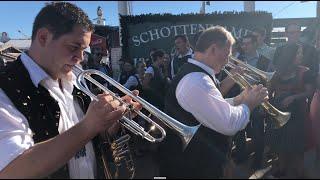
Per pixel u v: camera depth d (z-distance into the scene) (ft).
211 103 7.20
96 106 4.90
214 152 7.03
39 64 5.25
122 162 5.65
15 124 4.87
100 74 6.41
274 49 14.08
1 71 5.27
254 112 9.87
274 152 7.69
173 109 7.60
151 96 13.85
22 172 4.59
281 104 11.30
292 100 11.27
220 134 7.34
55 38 5.13
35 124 5.07
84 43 5.28
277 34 17.25
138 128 6.35
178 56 15.31
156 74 14.37
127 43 15.40
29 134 4.97
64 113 5.47
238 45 14.38
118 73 14.16
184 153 6.68
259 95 7.98
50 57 5.20
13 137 4.81
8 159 4.67
